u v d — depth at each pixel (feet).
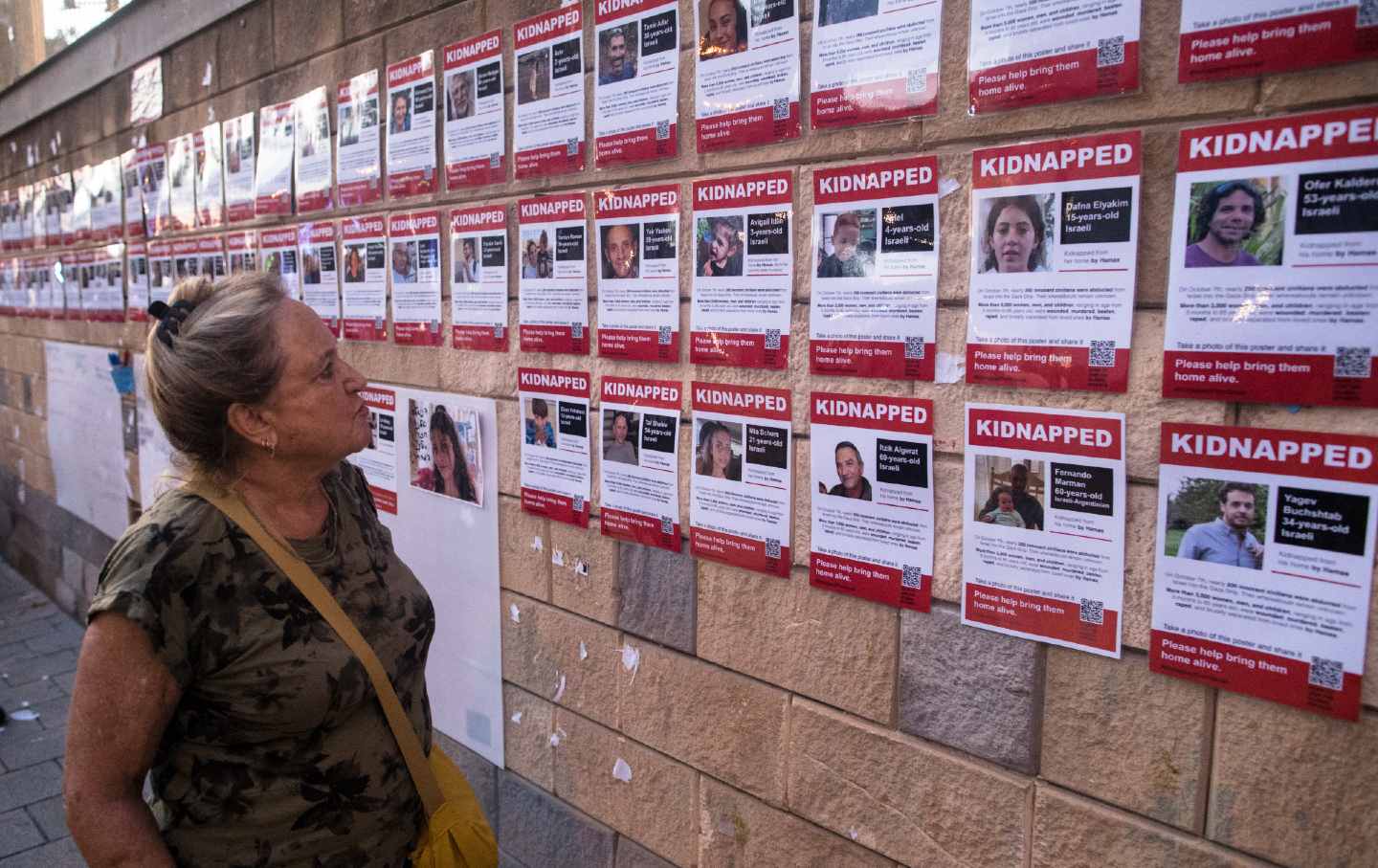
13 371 23.36
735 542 7.34
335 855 5.40
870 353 6.32
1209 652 5.01
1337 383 4.52
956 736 6.14
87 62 17.40
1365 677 4.56
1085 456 5.36
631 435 8.12
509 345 9.36
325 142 11.61
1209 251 4.84
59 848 11.98
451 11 9.59
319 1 11.48
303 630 5.15
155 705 4.82
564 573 9.05
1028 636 5.70
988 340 5.70
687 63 7.33
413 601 5.98
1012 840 5.89
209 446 5.22
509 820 10.03
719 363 7.32
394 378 11.07
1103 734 5.47
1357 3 4.33
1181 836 5.23
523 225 8.95
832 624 6.79
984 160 5.62
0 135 22.22
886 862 6.62
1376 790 4.57
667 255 7.61
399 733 5.59
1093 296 5.25
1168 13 4.91
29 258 21.70
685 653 7.97
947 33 5.77
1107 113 5.16
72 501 20.47
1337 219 4.46
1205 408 4.95
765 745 7.36
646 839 8.52
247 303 5.16
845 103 6.29
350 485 6.15
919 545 6.19
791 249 6.73
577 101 8.29
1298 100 4.56
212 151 13.98
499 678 10.00
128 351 17.21
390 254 10.81
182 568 4.85
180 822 5.12
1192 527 5.01
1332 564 4.59
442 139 9.93
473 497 10.00
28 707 15.99
